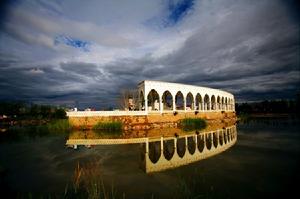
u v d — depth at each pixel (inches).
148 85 1528.1
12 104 2581.2
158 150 712.4
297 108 3378.4
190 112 1744.6
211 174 424.5
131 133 1184.8
